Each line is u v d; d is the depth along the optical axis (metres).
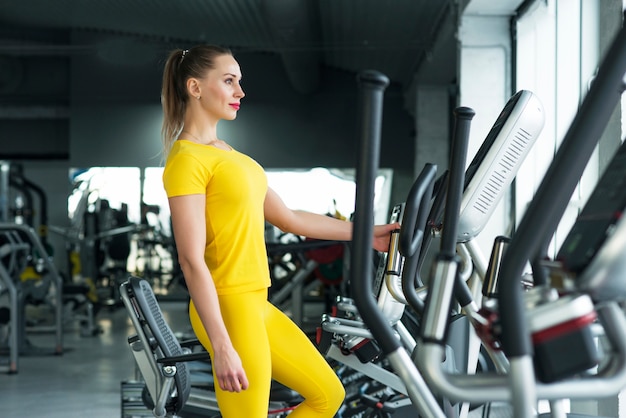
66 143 13.05
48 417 4.59
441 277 1.02
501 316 0.95
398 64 10.88
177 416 2.85
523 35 6.02
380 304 2.03
